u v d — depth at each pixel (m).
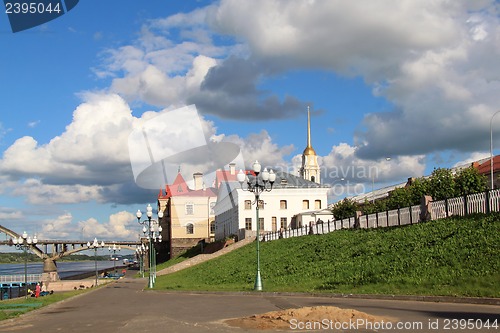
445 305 19.22
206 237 112.19
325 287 29.41
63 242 123.81
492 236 27.12
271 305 22.84
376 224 46.78
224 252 77.81
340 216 67.50
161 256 119.69
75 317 21.89
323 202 92.56
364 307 19.67
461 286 21.94
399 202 50.44
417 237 34.12
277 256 51.72
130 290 49.72
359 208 66.56
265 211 91.25
